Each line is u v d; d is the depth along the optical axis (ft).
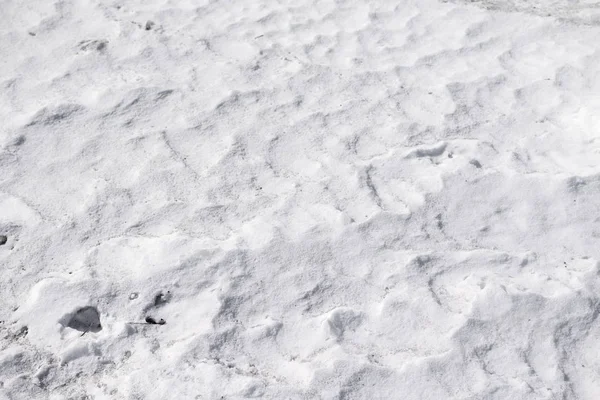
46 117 13.08
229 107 13.74
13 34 15.72
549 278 10.05
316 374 8.73
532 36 16.61
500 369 8.87
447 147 12.89
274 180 12.00
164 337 9.30
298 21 16.99
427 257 10.49
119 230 10.87
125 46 15.60
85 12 16.79
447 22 17.19
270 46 15.87
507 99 14.21
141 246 10.55
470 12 17.70
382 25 16.97
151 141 12.72
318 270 10.27
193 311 9.62
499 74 14.98
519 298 9.64
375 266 10.36
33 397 8.54
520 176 11.91
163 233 10.83
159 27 16.42
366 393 8.59
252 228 10.89
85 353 9.08
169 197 11.52
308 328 9.45
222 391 8.54
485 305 9.60
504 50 15.99
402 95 14.29
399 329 9.42
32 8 16.71
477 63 15.47
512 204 11.48
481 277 10.15
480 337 9.24
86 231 10.80
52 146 12.48
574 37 16.56
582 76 14.87
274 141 12.91
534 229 11.02
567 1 18.53
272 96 14.14
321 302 9.84
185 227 10.96
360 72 15.02
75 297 9.71
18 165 12.01
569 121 13.51
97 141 12.66
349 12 17.51
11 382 8.66
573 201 11.44
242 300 9.79
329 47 15.97
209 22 16.79
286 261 10.36
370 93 14.35
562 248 10.66
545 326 9.37
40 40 15.61
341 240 10.73
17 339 9.21
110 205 11.29
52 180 11.75
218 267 10.20
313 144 12.88
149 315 9.59
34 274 10.11
